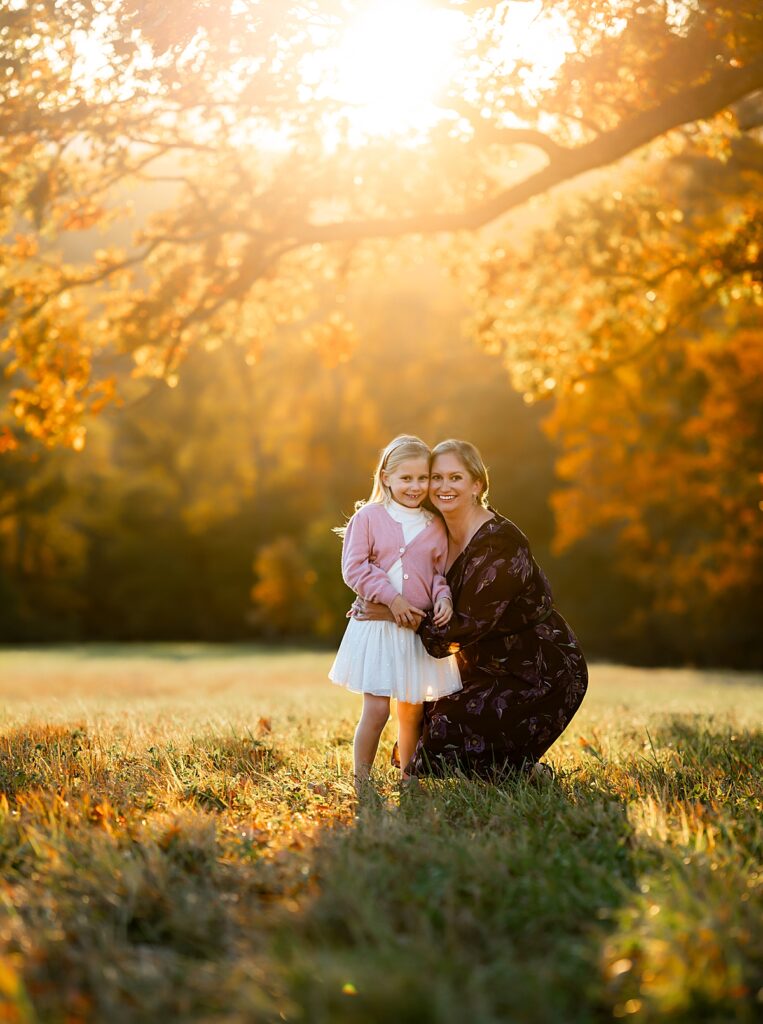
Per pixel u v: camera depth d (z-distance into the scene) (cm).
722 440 2500
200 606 5047
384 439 4831
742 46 745
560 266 1159
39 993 228
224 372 5088
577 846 327
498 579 468
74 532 4684
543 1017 218
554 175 858
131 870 292
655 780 454
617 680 1631
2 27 686
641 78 802
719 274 1070
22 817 359
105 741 551
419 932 257
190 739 570
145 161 898
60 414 992
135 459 5122
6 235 898
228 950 254
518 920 270
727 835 334
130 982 235
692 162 1292
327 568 4209
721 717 788
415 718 503
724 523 2736
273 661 2453
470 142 855
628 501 2858
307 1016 218
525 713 471
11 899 282
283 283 1184
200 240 982
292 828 365
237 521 5053
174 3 681
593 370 1193
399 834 341
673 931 246
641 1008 223
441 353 4800
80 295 1029
